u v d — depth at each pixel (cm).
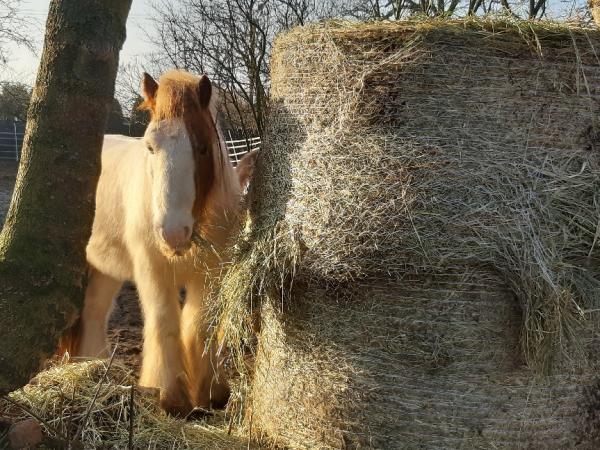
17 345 245
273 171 274
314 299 258
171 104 319
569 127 234
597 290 234
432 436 242
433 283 236
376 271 239
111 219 422
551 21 244
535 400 242
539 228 229
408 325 239
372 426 249
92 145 260
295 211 257
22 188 256
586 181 235
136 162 387
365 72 237
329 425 258
